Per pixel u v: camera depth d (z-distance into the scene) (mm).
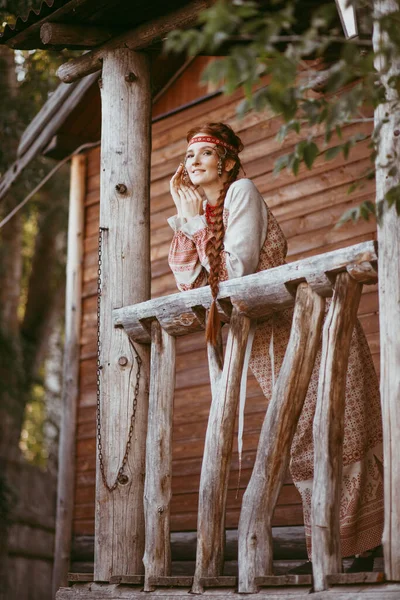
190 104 6992
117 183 4656
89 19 4773
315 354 3723
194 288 4184
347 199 5949
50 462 13703
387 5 3465
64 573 7340
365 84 3055
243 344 3902
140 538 4344
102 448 4438
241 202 3922
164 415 4211
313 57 5074
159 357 4262
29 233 16250
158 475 4160
